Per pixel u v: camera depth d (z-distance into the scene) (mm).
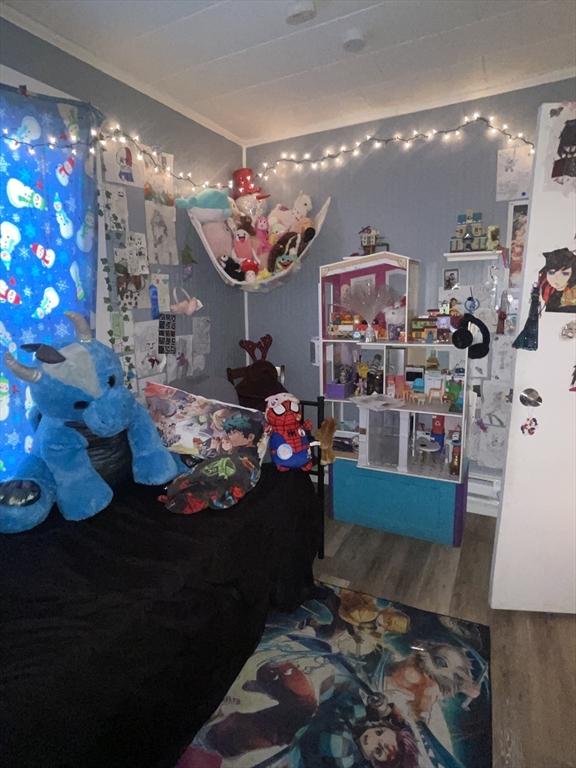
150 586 1343
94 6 1705
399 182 2740
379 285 2713
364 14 1790
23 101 1687
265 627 1903
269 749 1397
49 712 979
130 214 2275
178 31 1879
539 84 2322
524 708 1506
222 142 2947
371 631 1867
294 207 2852
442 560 2375
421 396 2641
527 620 1909
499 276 2553
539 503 1823
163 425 2221
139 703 1167
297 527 2002
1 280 1658
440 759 1352
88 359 1746
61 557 1487
